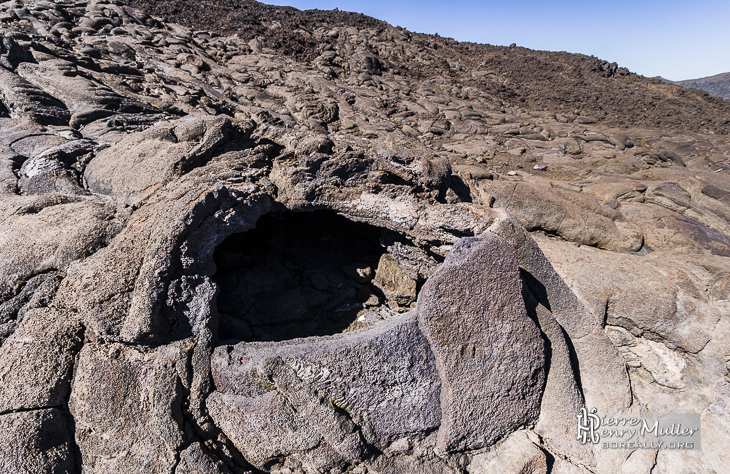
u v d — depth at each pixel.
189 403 3.21
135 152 4.77
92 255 3.57
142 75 10.72
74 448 3.12
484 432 3.60
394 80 16.64
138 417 3.12
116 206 4.22
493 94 17.92
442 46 22.48
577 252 5.27
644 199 8.57
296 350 3.23
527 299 3.76
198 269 3.56
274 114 10.67
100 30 13.17
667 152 10.99
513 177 9.25
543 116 15.91
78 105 7.11
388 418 3.43
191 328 3.36
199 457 3.09
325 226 5.80
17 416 2.93
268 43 16.58
